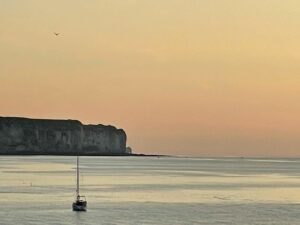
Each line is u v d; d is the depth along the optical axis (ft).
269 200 498.28
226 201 485.97
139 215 394.52
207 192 570.05
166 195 534.37
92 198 500.33
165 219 378.32
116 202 470.80
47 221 367.66
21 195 520.42
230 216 394.11
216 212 412.57
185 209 427.74
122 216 389.60
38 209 418.92
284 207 446.19
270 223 368.89
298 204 468.34
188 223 364.38
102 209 423.64
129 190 586.04
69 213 400.06
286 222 372.99
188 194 547.08
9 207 430.20
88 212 406.00
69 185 645.10
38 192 552.00
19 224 356.18
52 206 435.94
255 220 378.53
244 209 431.43
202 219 379.55
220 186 654.12
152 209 426.51
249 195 542.98
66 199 486.79
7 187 609.83
